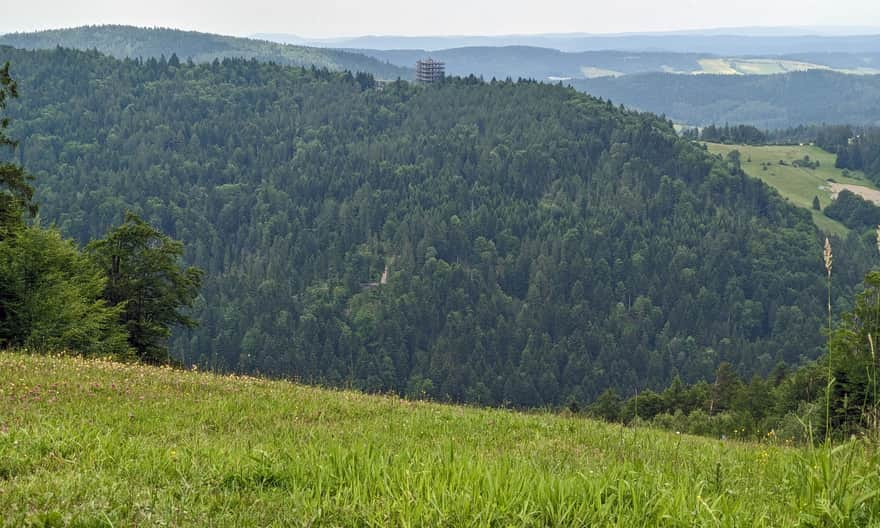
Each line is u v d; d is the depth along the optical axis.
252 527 5.07
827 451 6.05
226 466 6.47
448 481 5.82
